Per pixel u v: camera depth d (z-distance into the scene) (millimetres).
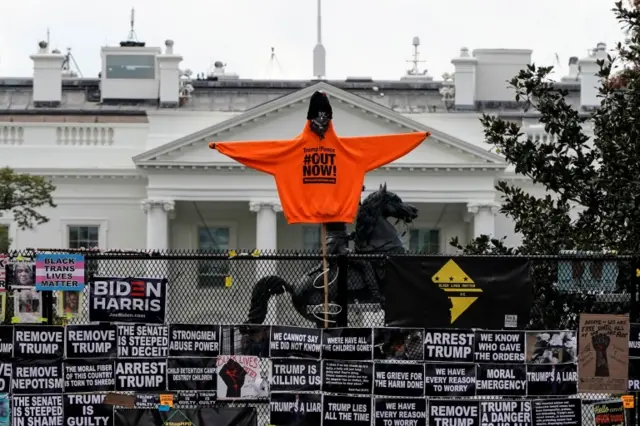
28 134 81688
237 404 21031
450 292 20156
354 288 24000
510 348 20094
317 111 21328
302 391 20125
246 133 77375
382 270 23281
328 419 20094
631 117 23922
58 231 81125
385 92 88562
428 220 81125
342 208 21297
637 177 23406
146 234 81375
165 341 20312
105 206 81500
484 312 20156
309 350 20156
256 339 20234
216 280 26297
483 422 20047
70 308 21141
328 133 21344
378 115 76250
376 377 20062
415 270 20172
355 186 21391
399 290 20172
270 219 78188
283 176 21328
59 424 20188
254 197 78125
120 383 20281
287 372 20125
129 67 88938
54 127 81812
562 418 20125
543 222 24406
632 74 24266
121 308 20312
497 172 78125
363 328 20078
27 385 20172
